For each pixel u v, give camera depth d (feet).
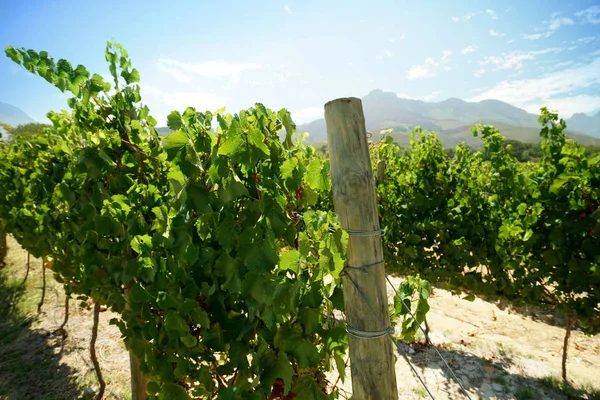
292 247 5.09
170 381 5.55
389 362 4.26
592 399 10.77
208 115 6.17
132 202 7.27
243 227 4.93
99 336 15.76
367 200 4.02
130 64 8.68
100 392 11.19
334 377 12.17
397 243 16.44
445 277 14.58
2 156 21.63
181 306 5.12
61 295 20.85
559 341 14.79
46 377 12.67
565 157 11.21
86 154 7.64
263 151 4.48
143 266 6.20
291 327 5.02
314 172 4.76
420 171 15.58
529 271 12.39
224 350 5.24
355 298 4.17
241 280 4.93
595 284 10.91
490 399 11.05
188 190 4.92
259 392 4.64
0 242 26.50
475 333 15.46
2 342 15.20
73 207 9.21
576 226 10.80
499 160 13.19
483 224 13.44
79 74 7.33
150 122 8.89
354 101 3.95
